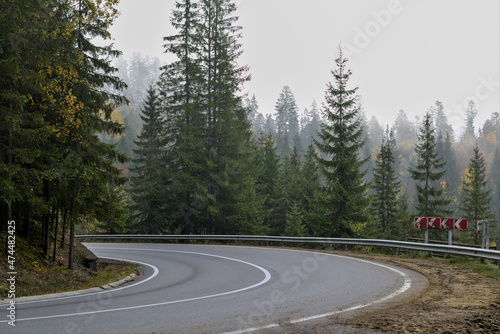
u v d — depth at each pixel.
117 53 17.67
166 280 13.78
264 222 48.56
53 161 15.59
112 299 9.70
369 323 6.51
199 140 34.06
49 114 15.59
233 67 34.97
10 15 12.80
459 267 14.23
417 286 10.46
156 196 37.16
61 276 15.01
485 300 8.26
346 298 8.98
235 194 35.22
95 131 18.06
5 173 12.41
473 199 51.78
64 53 15.54
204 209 35.69
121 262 20.78
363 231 41.28
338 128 32.94
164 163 37.19
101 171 17.78
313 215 33.56
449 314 7.02
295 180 50.75
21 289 11.92
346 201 32.75
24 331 6.41
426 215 40.38
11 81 13.64
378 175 48.25
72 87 16.09
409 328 6.14
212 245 27.45
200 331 6.36
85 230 57.66
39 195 16.44
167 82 36.31
